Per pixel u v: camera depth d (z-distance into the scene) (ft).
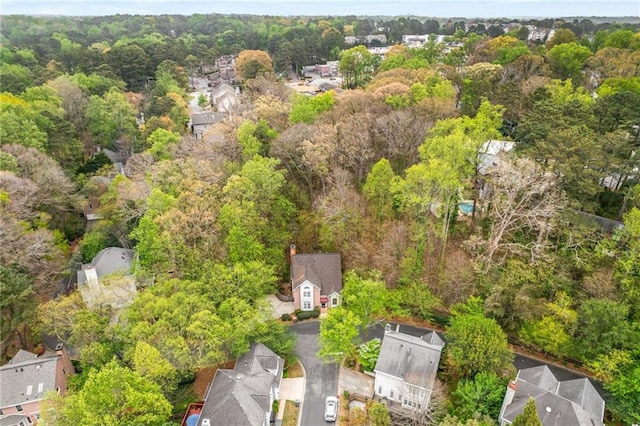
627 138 171.83
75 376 151.23
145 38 645.10
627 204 172.45
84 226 242.78
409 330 177.37
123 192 211.41
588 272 155.12
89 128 320.29
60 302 163.84
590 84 291.58
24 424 142.20
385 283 179.83
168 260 179.73
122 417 120.26
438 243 185.88
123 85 415.44
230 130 251.80
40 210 217.36
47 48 545.85
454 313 159.84
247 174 189.47
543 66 283.18
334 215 186.09
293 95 309.01
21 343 175.01
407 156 203.31
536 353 162.20
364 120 206.28
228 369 158.20
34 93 308.19
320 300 190.19
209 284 163.43
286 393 152.76
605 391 144.77
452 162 162.40
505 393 134.00
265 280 172.14
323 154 192.13
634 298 141.28
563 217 155.63
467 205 204.54
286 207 197.16
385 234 183.73
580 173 155.84
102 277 178.50
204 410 132.98
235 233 176.76
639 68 275.59
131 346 145.28
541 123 181.06
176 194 199.52
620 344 137.59
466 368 140.77
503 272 161.17
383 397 149.69
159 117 323.98
